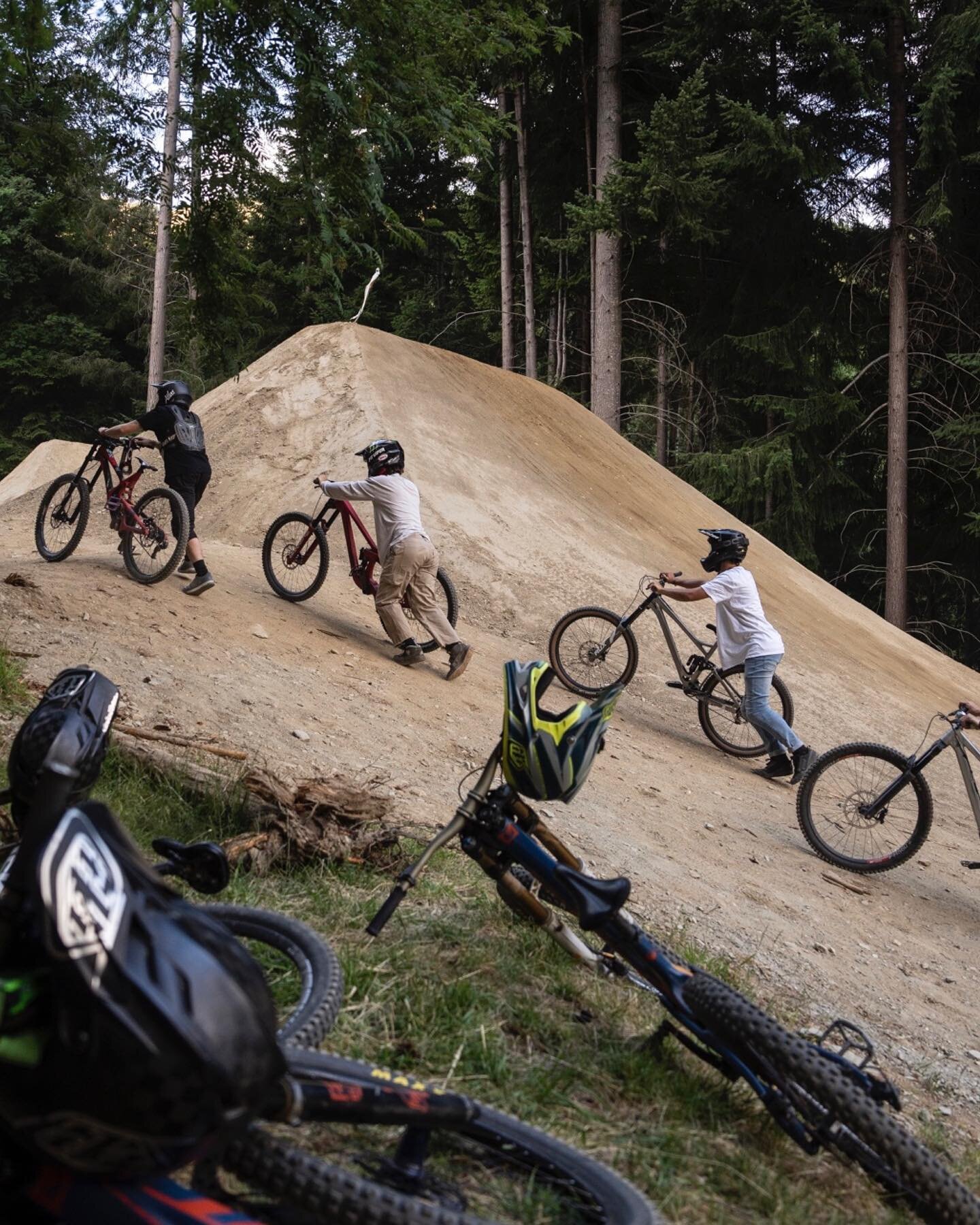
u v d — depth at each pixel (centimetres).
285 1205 200
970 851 890
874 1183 320
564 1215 250
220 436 1477
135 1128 170
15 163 847
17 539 1238
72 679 305
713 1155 310
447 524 1336
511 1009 362
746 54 2695
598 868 568
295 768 583
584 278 3012
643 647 1209
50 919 168
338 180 805
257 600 998
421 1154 237
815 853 749
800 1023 457
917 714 1305
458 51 841
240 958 192
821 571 3288
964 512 2862
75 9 748
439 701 862
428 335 3794
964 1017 538
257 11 736
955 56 2588
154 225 2223
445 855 494
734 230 2828
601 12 2688
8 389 3966
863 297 2972
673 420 3148
